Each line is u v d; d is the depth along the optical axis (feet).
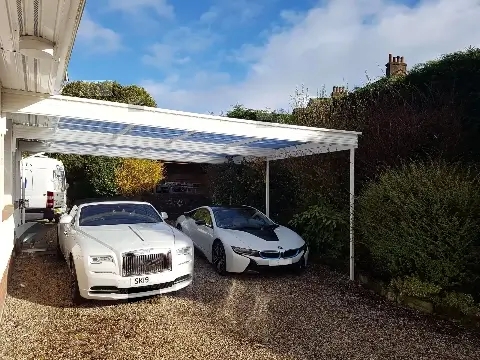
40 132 28.12
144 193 59.82
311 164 35.47
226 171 44.80
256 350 14.51
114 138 29.53
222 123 22.68
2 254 16.03
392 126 29.91
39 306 18.98
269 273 25.89
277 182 40.37
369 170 30.40
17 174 33.76
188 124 21.76
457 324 17.44
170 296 20.97
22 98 17.87
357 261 25.81
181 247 20.66
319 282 24.41
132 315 17.99
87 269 18.57
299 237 27.12
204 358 13.78
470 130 28.50
